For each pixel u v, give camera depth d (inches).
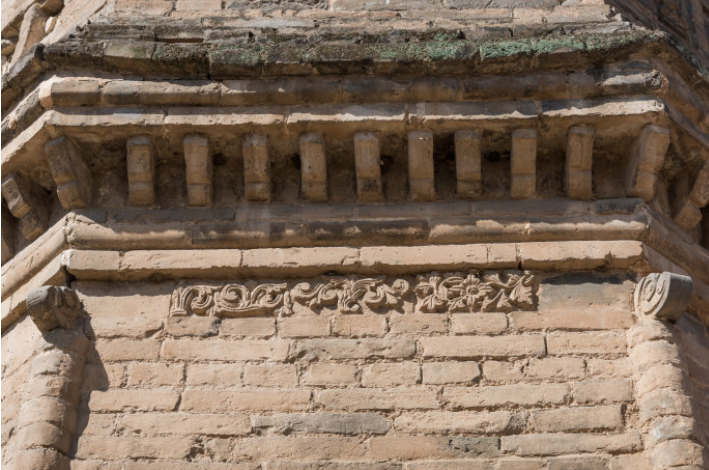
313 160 561.6
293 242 554.6
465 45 560.1
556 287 545.3
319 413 510.3
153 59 562.3
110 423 511.5
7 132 580.7
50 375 518.6
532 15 614.9
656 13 687.1
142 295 548.7
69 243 557.9
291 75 562.6
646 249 551.5
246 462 498.9
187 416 510.9
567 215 558.3
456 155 561.9
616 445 500.7
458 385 517.0
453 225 554.9
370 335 532.1
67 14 700.0
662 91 560.4
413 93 559.2
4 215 595.5
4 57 725.9
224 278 553.3
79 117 560.4
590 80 559.5
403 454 500.1
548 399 512.4
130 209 567.5
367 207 564.1
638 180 560.4
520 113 557.0
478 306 538.9
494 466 496.7
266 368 523.5
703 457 491.2
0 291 582.6
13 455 502.9
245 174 564.4
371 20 615.2
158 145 568.1
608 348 527.5
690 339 546.9
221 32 590.2
